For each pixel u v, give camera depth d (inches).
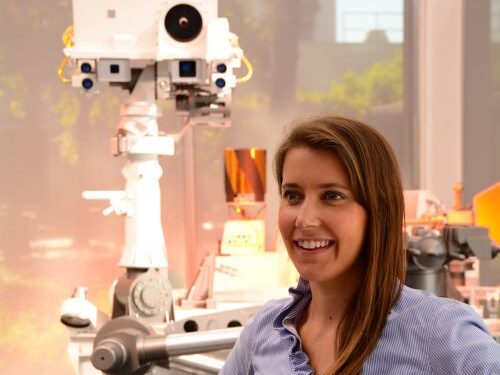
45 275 136.0
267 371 44.8
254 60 141.6
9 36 133.4
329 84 144.4
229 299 112.8
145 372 70.8
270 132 142.0
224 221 140.2
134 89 93.4
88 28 89.4
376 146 42.0
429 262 90.8
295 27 142.6
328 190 41.7
